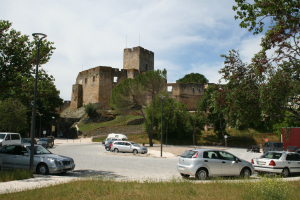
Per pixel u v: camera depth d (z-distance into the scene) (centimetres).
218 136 5503
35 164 1270
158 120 5288
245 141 5166
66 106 9094
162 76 4566
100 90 7181
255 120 1291
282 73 1103
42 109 5831
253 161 1491
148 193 820
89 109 6419
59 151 2962
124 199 743
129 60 7719
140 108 4584
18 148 1362
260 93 1123
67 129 6500
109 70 7319
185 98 7456
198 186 942
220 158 1241
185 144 5253
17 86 1542
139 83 4566
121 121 5991
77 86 7956
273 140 5178
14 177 1066
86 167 1638
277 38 1105
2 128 3931
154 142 5284
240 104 1243
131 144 3031
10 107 3841
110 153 2872
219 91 1306
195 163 1183
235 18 1142
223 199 762
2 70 1470
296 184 983
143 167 1719
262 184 848
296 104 1212
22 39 1556
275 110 1205
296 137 3597
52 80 1772
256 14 1098
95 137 5434
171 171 1561
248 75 1223
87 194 791
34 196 748
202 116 5319
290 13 1074
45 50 1638
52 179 1086
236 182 1002
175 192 840
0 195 755
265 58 1136
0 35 1512
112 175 1323
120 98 4597
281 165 1389
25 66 1575
